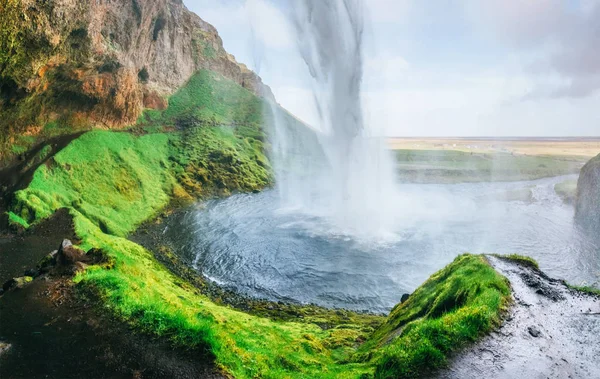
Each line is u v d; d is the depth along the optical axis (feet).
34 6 118.32
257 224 169.68
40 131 162.40
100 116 196.34
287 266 124.77
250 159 263.08
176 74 292.61
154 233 152.25
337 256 132.98
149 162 208.54
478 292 54.95
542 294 57.06
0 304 57.72
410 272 120.47
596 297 56.54
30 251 99.09
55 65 145.38
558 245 143.13
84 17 149.28
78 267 67.67
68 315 55.06
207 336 49.26
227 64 355.36
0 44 111.24
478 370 41.19
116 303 57.11
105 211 152.05
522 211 196.54
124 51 202.28
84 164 164.86
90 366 44.88
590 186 167.84
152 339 49.78
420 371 41.45
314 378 47.55
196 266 123.54
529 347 44.93
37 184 135.95
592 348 45.01
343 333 77.25
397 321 65.21
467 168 325.83
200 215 181.37
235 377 44.47
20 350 47.37
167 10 264.72
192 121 269.03
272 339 64.18
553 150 474.08
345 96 201.36
